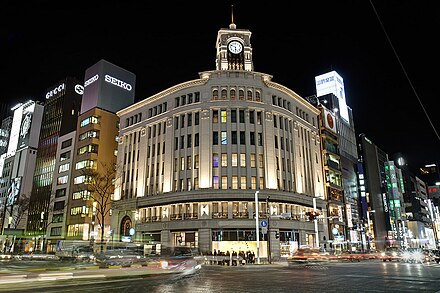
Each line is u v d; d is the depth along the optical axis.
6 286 11.49
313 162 58.91
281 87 54.50
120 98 75.06
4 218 87.12
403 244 86.44
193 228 45.75
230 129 49.69
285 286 15.64
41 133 88.94
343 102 80.19
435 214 135.38
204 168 47.84
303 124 58.59
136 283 16.02
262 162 49.41
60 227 71.31
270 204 47.09
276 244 45.56
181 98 53.47
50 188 79.19
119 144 61.19
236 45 61.38
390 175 92.44
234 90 51.94
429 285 15.71
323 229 56.19
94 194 66.88
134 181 55.81
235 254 37.69
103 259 21.38
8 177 95.50
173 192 48.59
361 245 67.56
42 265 19.50
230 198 45.94
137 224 51.62
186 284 16.23
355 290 14.10
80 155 71.12
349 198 68.50
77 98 87.25
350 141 76.44
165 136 53.31
